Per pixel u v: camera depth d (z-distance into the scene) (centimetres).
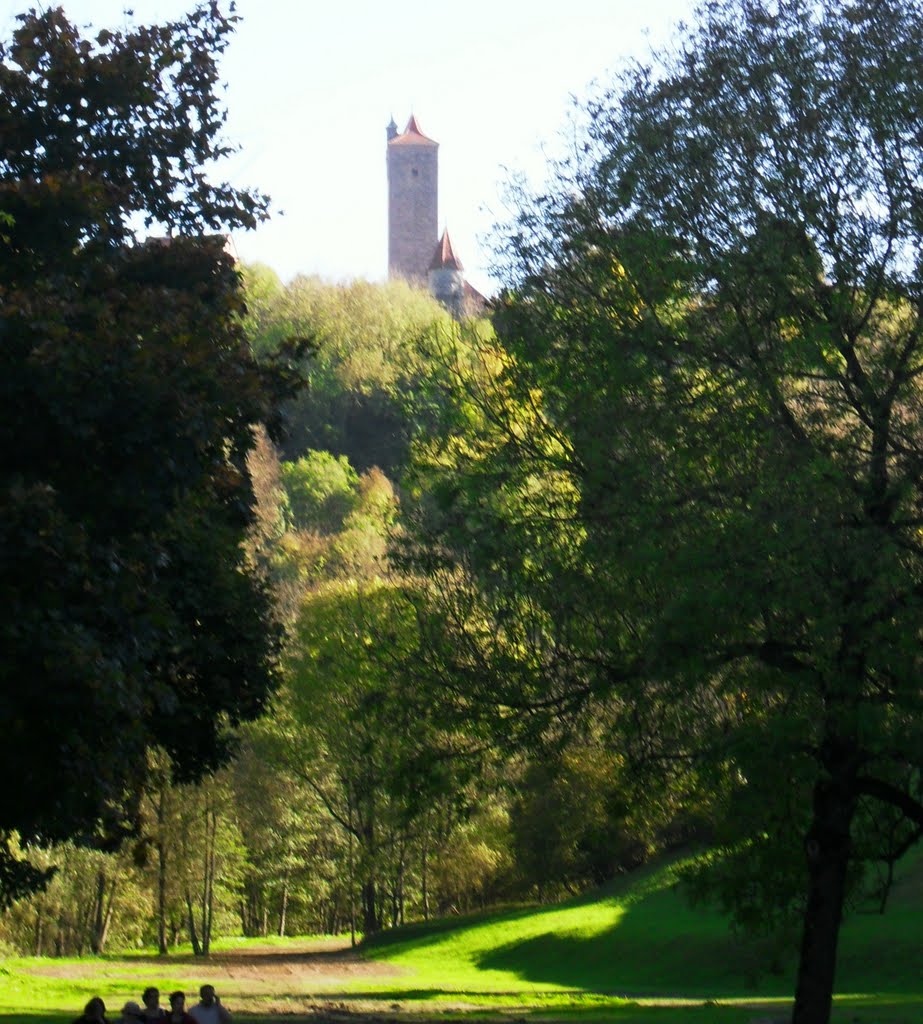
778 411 1980
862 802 2252
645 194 2170
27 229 2000
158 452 1711
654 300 2141
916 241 1981
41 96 2238
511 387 2478
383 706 2672
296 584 8712
